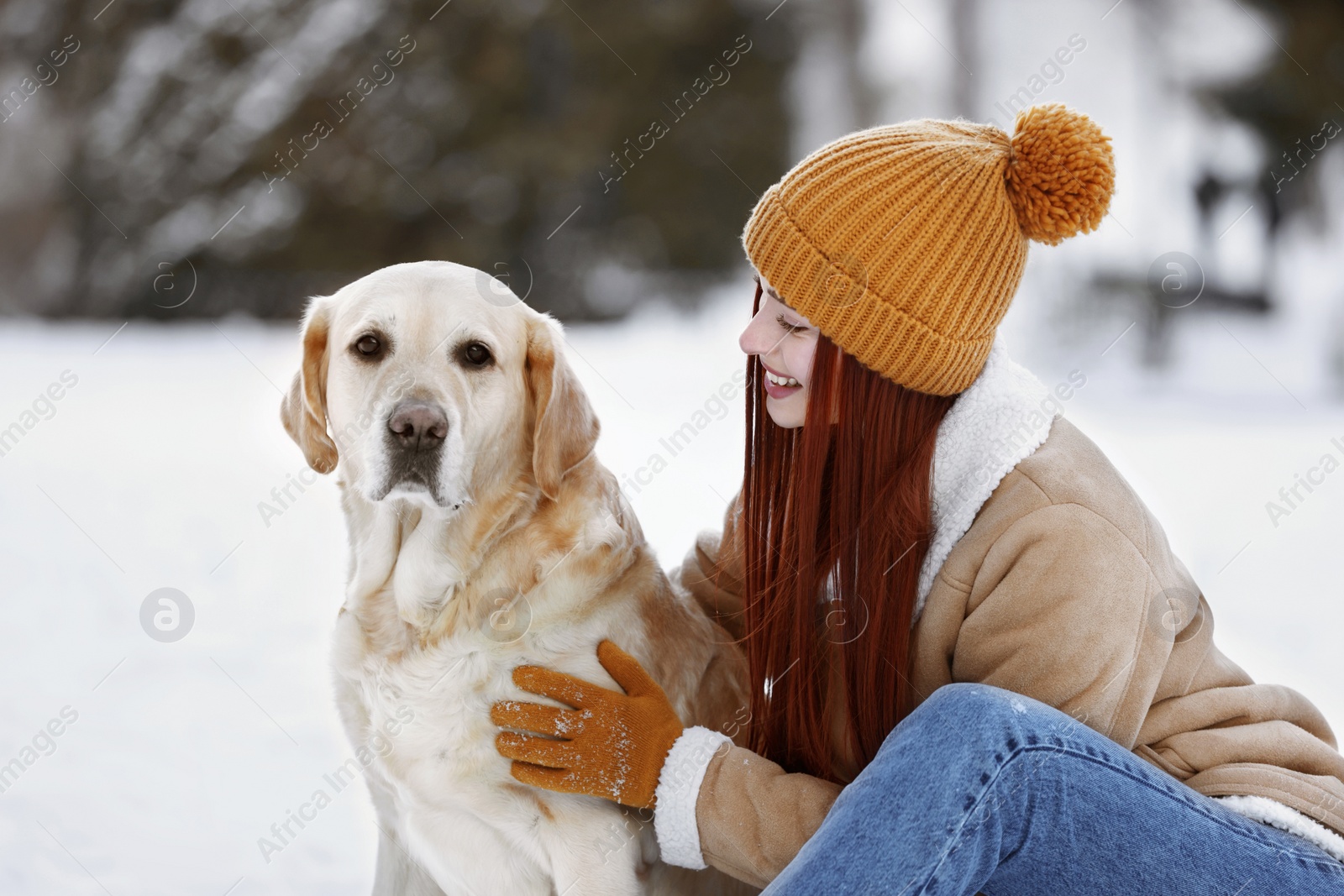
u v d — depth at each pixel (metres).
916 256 1.89
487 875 2.08
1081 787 1.62
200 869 2.39
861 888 1.56
